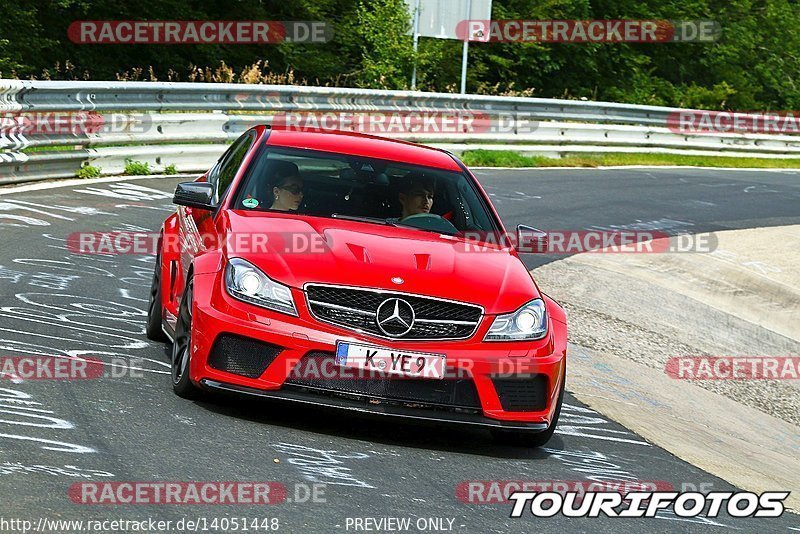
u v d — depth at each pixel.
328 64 70.06
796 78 108.31
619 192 43.19
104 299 17.73
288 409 12.99
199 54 65.38
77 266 19.92
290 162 14.79
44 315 15.91
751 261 33.31
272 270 12.15
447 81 74.44
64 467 9.66
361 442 12.05
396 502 10.03
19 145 27.02
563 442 14.00
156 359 14.41
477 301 12.34
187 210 15.38
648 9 94.81
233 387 11.91
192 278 12.69
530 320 12.60
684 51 99.56
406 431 12.99
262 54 68.38
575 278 27.53
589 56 88.00
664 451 14.68
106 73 60.25
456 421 12.07
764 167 63.84
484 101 48.66
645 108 57.56
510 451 12.97
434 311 12.14
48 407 11.45
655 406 18.02
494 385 12.21
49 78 56.28
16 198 25.88
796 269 33.28
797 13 112.12
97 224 24.22
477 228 14.71
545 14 82.94
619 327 23.77
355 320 11.95
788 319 28.75
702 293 29.25
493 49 82.56
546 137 50.88
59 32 58.81
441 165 15.74
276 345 11.81
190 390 12.53
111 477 9.59
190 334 12.39
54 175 29.08
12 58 54.56
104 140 30.55
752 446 17.06
